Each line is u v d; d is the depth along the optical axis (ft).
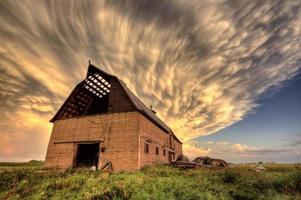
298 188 22.24
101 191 22.43
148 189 21.89
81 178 31.71
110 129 50.78
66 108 60.85
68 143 54.34
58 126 58.80
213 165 48.80
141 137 49.14
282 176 26.55
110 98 55.42
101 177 31.42
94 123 53.67
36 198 26.32
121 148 47.19
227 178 29.07
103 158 47.62
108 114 53.11
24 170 40.70
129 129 48.70
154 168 43.24
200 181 26.91
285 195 19.81
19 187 32.12
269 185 23.63
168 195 20.22
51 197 25.86
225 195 20.94
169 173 37.09
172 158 81.05
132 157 45.19
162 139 69.62
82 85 61.77
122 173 37.19
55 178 34.94
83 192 24.29
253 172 32.68
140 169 44.19
